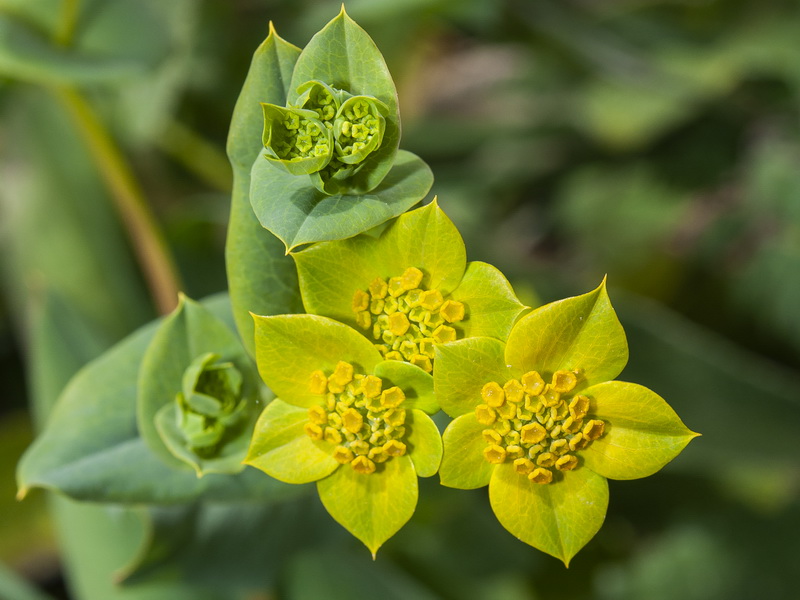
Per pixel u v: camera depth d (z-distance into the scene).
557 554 0.16
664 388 0.25
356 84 0.16
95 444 0.18
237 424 0.18
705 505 0.30
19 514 0.27
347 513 0.16
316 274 0.16
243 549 0.21
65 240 0.27
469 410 0.16
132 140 0.28
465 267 0.16
